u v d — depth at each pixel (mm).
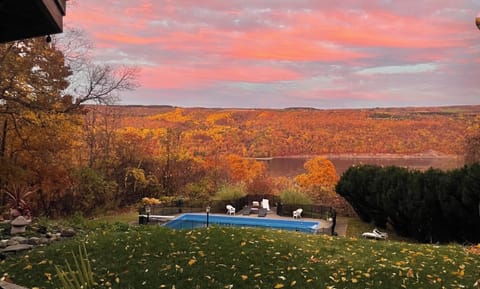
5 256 6723
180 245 6641
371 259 6332
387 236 12836
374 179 13789
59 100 15938
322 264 5961
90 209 20422
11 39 4117
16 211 9969
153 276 5270
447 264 6109
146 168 26297
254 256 6125
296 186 22281
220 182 26781
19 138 16344
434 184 11094
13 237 7891
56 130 16344
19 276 5504
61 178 17219
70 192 19594
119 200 23078
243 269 5547
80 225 10078
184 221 17250
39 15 3607
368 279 5336
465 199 9719
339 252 6801
